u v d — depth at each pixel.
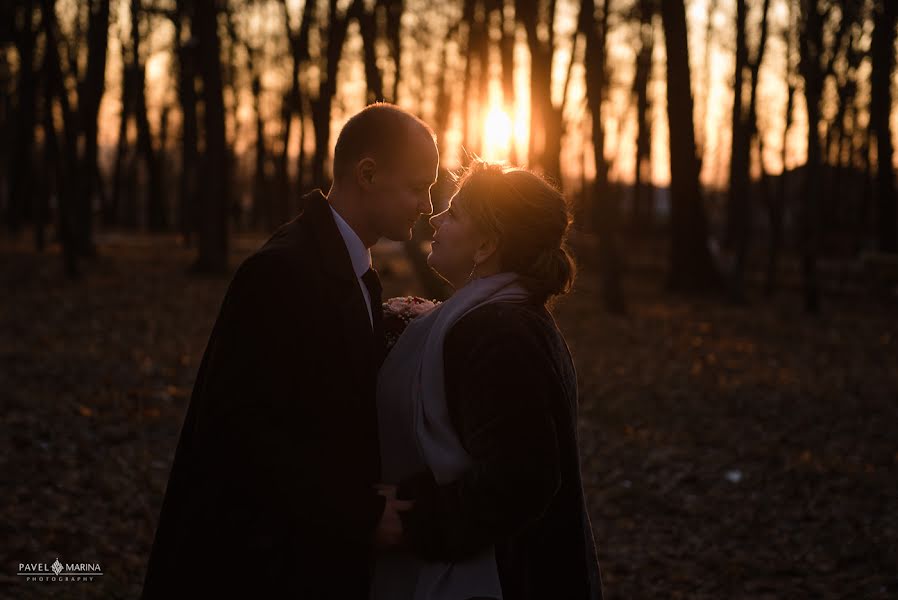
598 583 2.37
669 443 7.37
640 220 38.12
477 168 2.36
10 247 22.70
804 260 17.36
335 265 2.32
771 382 9.93
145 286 15.65
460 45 28.56
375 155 2.42
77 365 8.60
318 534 2.15
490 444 2.04
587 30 15.65
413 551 2.17
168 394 7.75
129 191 44.53
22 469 5.50
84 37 28.05
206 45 18.58
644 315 15.56
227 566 2.20
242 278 2.26
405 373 2.33
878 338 13.74
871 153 34.38
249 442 2.17
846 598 4.52
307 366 2.23
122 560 4.45
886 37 22.61
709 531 5.46
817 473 6.57
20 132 29.84
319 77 27.12
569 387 2.24
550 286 2.30
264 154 39.03
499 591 2.16
